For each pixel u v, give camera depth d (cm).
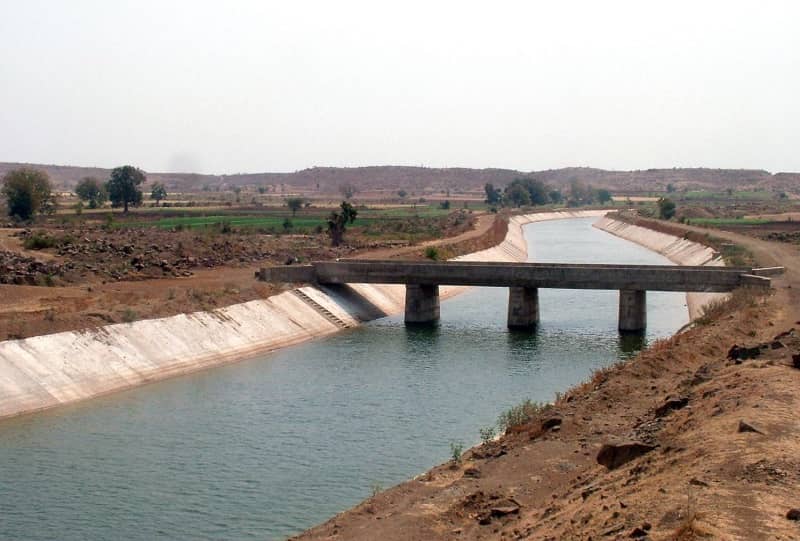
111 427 5991
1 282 9838
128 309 8225
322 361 8231
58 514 4481
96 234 15400
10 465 5216
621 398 5172
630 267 9869
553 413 4994
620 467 3609
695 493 2742
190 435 5797
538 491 3716
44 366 6812
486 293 13838
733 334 6581
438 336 9669
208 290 9712
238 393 6950
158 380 7400
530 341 9275
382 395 6831
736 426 3469
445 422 6028
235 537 4181
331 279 11088
